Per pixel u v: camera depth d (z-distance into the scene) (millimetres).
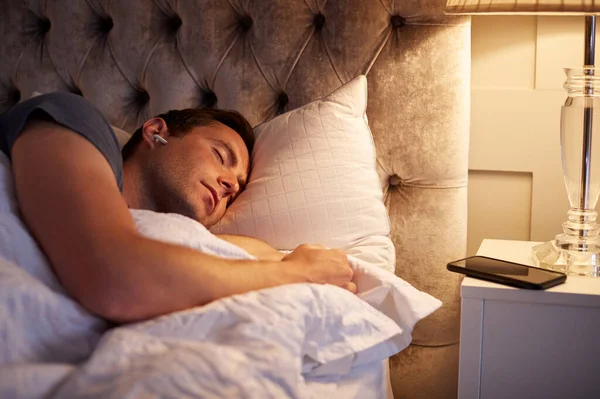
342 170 1323
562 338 1125
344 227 1294
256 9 1539
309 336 938
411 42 1459
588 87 1207
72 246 850
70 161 917
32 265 872
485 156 1599
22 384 696
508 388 1160
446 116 1456
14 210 925
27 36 1763
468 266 1213
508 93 1558
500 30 1548
